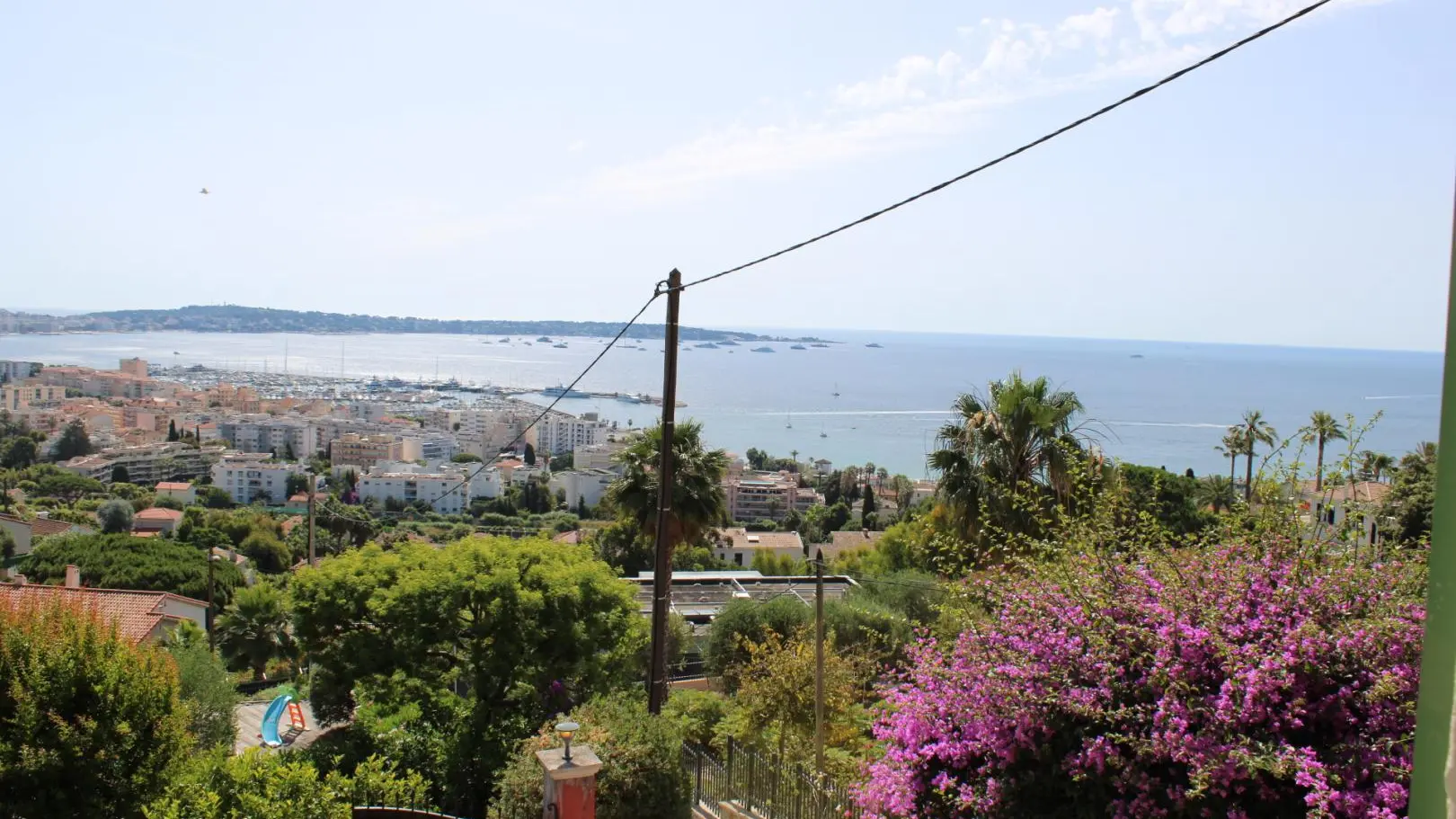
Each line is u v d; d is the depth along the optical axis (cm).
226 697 1692
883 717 686
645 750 982
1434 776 245
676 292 1206
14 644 1016
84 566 4984
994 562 789
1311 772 464
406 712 1609
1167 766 526
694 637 2505
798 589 3086
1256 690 489
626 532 3912
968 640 624
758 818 1006
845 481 12650
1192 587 568
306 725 2244
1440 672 244
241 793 884
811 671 1447
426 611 1462
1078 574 606
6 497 10156
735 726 1522
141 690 1060
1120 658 556
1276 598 543
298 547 8150
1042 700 552
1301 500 591
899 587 2205
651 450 1841
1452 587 242
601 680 1538
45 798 972
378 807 896
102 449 15900
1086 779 542
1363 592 530
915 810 628
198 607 4075
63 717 1005
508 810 923
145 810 914
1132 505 693
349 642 1484
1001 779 577
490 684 1480
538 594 1467
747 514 12200
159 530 9344
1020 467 1381
